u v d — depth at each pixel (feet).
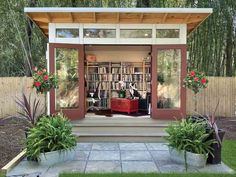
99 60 26.45
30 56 33.55
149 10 16.83
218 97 27.20
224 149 15.81
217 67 29.01
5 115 26.48
